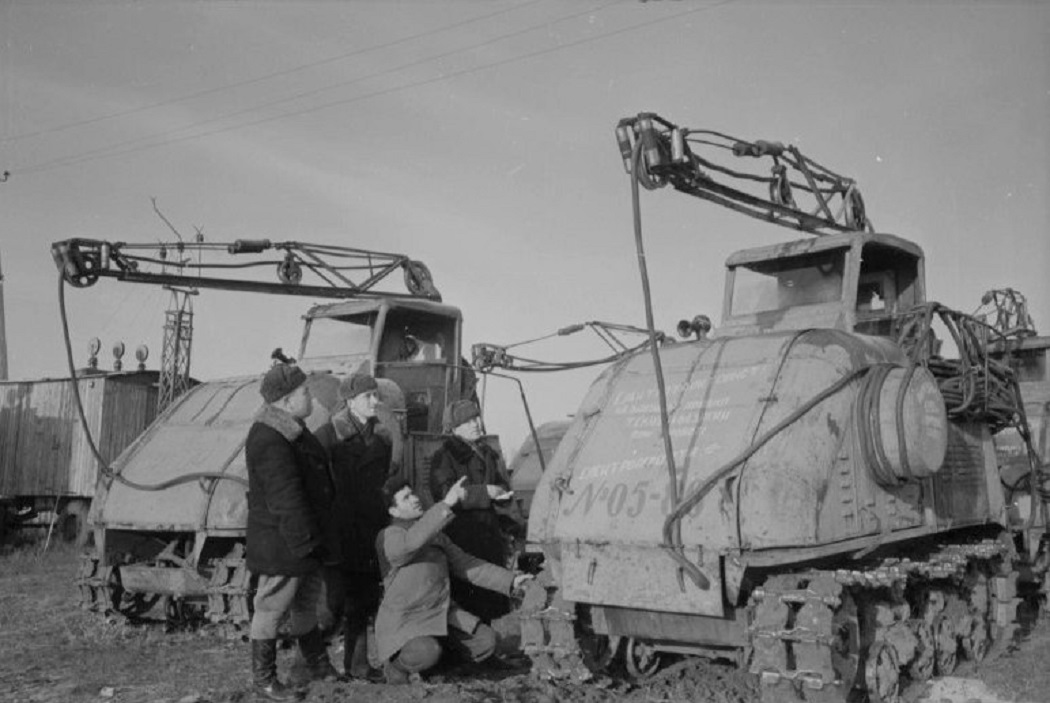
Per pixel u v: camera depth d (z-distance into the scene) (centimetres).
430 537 646
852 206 992
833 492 624
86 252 1258
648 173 730
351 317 1238
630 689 669
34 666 796
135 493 997
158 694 695
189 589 942
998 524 869
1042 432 1149
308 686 655
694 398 677
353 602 717
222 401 1075
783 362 669
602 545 632
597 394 734
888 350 713
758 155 830
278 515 617
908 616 676
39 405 2320
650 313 611
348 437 735
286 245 1431
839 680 561
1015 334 1164
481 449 797
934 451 658
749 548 586
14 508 2306
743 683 657
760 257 895
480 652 700
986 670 761
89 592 1040
